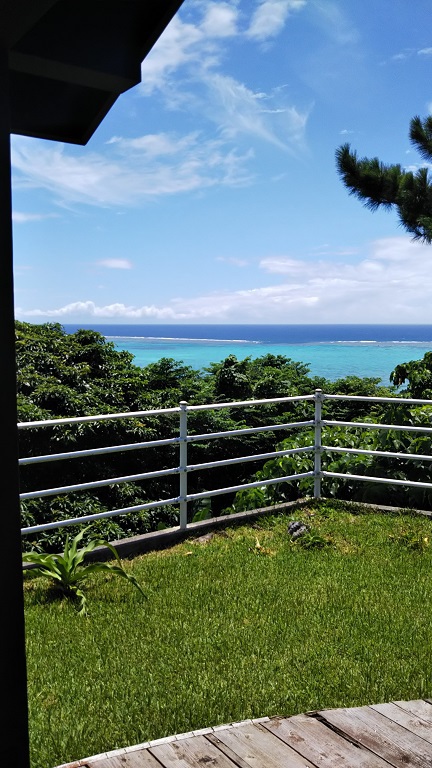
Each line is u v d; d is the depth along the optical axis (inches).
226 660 140.6
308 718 106.7
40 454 473.7
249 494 284.5
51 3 61.1
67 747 108.7
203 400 675.4
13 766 67.6
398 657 141.9
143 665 138.4
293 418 654.5
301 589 180.7
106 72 77.9
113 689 128.6
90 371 619.8
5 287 64.1
